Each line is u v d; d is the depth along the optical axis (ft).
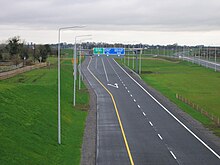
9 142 129.49
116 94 313.94
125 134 177.47
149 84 382.22
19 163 116.78
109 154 142.92
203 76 468.75
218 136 175.73
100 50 500.74
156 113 233.55
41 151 136.56
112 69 541.75
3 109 164.14
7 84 241.14
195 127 195.00
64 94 276.62
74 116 219.41
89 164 129.80
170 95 309.63
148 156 141.18
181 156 141.90
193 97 305.73
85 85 366.84
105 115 225.15
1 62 475.72
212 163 133.59
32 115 177.47
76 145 155.12
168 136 174.81
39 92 240.12
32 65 473.67
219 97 305.94
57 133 166.71
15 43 518.78
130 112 236.22
